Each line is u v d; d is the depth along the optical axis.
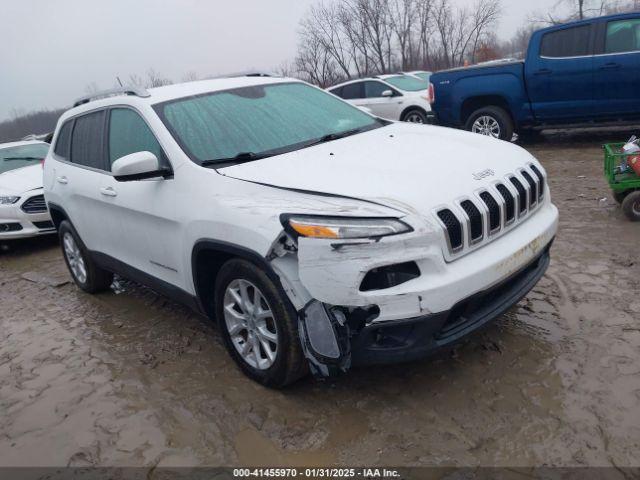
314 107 4.29
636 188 5.39
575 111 8.88
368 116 4.48
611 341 3.42
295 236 2.79
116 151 4.24
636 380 3.02
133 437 3.12
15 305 5.68
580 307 3.88
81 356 4.21
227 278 3.31
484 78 9.54
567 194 6.68
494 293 3.08
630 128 10.57
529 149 9.88
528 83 9.10
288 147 3.69
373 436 2.85
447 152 3.38
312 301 2.84
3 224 7.58
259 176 3.20
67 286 6.01
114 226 4.33
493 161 3.33
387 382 3.29
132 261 4.34
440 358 3.46
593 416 2.79
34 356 4.34
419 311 2.68
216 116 3.86
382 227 2.66
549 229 3.39
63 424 3.35
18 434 3.31
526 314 3.88
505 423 2.82
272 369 3.20
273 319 3.10
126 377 3.79
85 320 4.93
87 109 4.81
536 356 3.36
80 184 4.68
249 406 3.24
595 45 8.47
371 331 2.75
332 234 2.68
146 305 5.07
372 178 3.00
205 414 3.23
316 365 2.87
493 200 3.02
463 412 2.94
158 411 3.33
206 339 4.19
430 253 2.69
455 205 2.85
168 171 3.60
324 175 3.10
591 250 4.87
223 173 3.33
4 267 7.33
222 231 3.14
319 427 2.97
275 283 2.98
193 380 3.62
